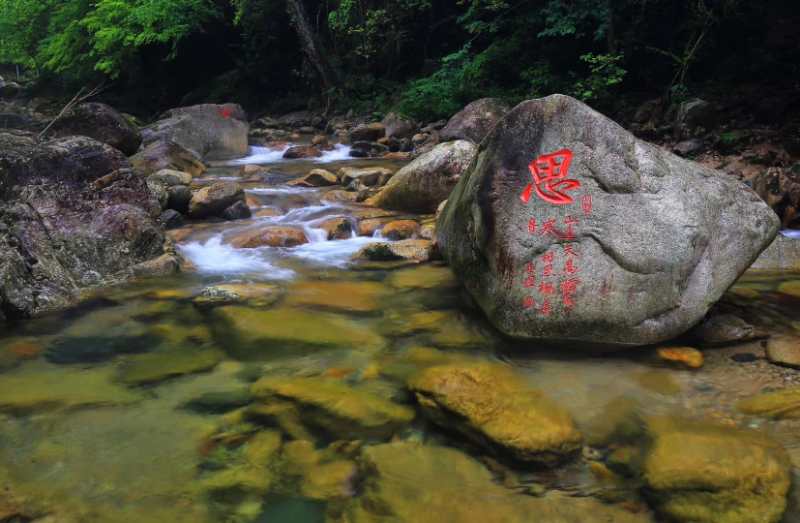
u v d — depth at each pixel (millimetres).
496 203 3395
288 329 3629
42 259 4281
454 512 2111
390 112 12594
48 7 19859
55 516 2094
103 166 5141
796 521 2025
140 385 3014
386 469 2346
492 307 3402
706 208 3268
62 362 3273
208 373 3127
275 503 2170
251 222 6113
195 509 2141
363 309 3953
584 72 11195
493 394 2674
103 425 2656
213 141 10547
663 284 3176
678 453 2355
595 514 2098
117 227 4777
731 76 9469
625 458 2395
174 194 6180
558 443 2385
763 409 2686
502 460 2385
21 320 3859
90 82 19641
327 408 2717
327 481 2281
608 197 3240
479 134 9891
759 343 3336
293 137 13148
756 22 9469
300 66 16969
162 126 10062
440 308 3943
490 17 13305
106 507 2143
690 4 9727
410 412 2723
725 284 3275
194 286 4465
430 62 14148
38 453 2453
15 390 2965
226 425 2648
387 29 14867
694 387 2910
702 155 7914
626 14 10320
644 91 10305
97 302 4156
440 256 4969
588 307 3203
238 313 3875
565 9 10516
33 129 11938
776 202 5754
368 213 6359
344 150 11102
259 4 15898
